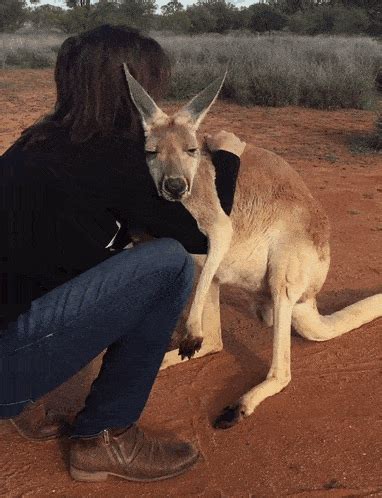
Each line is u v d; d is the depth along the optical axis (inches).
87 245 45.9
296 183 67.9
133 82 46.6
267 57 348.5
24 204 44.3
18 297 46.0
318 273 68.4
